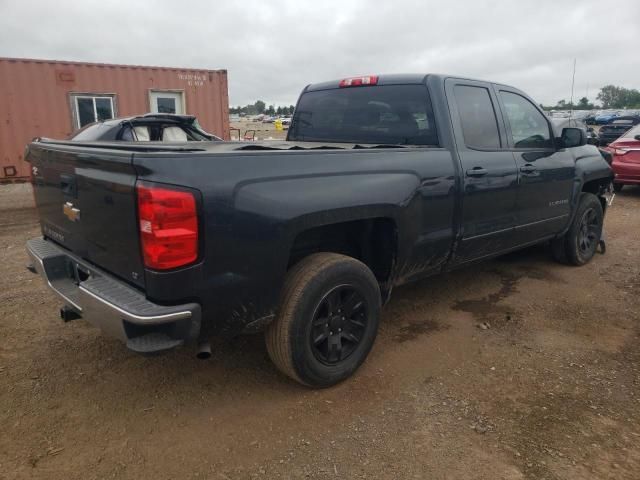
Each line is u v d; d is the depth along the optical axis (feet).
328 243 10.88
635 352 11.78
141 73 40.06
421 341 12.29
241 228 8.08
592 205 18.17
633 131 34.30
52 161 9.81
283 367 9.54
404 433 8.77
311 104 15.38
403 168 10.76
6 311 13.78
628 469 7.90
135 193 7.42
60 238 10.42
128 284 8.28
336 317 9.96
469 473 7.80
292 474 7.80
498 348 11.95
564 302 14.90
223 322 8.41
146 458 8.13
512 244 14.80
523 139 14.76
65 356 11.35
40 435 8.64
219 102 44.70
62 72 36.50
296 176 8.83
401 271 11.39
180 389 10.10
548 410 9.43
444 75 12.82
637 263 18.92
